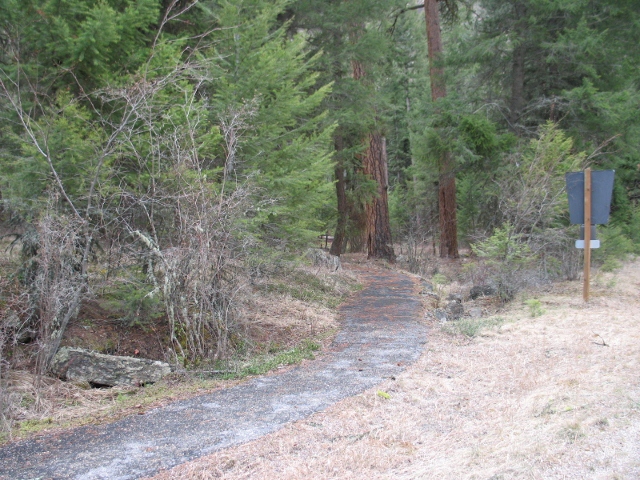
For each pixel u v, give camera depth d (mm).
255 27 8094
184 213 6383
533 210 10586
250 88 7598
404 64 32875
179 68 6355
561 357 5855
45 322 5422
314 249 13750
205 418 4516
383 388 5172
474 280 11805
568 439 3637
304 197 8430
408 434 4074
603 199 9047
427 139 15664
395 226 24297
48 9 6414
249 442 3953
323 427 4227
